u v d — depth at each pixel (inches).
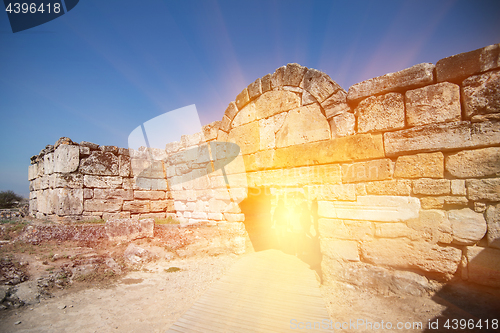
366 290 173.2
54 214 386.9
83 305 167.2
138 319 151.9
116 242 284.8
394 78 173.6
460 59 152.9
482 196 143.4
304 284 191.5
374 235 175.3
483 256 141.7
